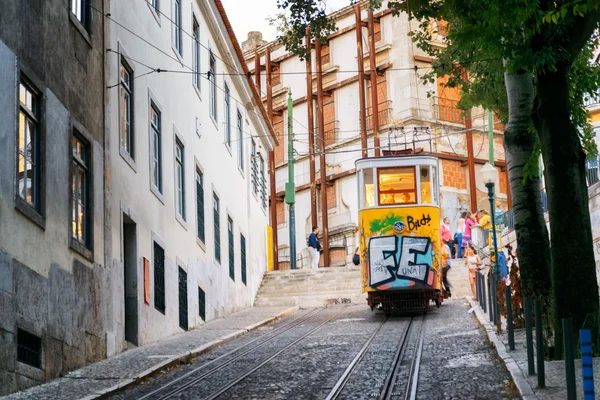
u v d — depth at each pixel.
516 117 17.91
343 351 18.31
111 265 19.00
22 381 14.26
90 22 18.62
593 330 14.30
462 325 22.14
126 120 20.86
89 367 16.83
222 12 31.17
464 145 51.62
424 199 26.70
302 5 18.92
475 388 13.34
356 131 52.81
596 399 11.16
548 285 17.66
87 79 18.25
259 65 58.22
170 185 24.20
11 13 14.66
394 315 26.83
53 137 16.22
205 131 29.11
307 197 55.25
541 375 12.31
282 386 14.24
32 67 15.43
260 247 39.59
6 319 13.81
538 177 17.86
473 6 14.47
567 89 14.70
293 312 31.59
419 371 15.25
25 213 14.66
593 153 18.89
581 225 14.48
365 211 26.84
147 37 22.77
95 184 18.33
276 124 57.75
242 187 36.03
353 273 36.34
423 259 26.30
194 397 13.50
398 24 51.06
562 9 13.03
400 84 50.81
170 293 23.33
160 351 19.00
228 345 20.86
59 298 16.03
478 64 22.44
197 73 26.77
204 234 28.08
